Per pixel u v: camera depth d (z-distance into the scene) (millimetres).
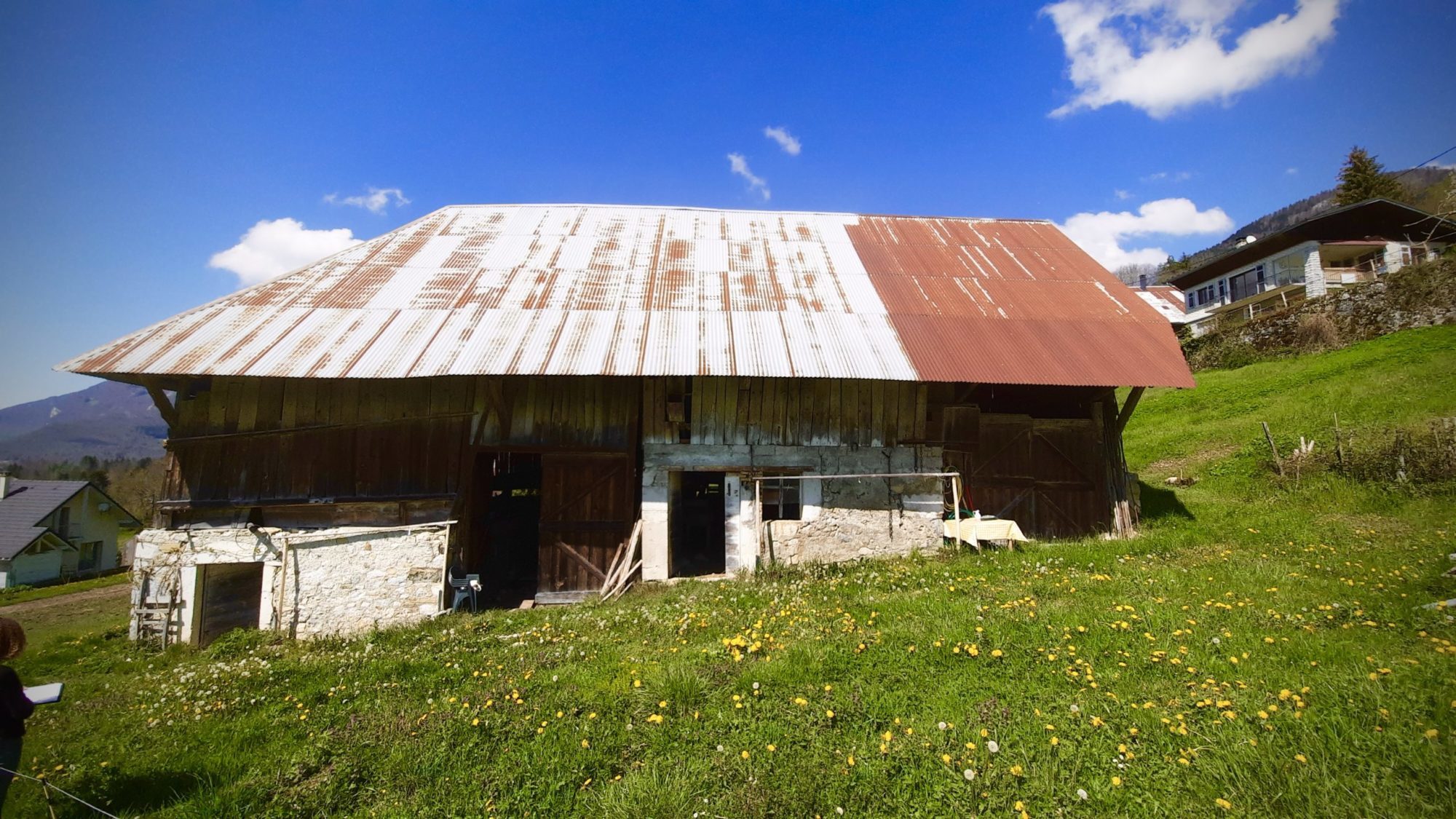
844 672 6082
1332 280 31234
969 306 14102
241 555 12070
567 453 12758
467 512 12539
